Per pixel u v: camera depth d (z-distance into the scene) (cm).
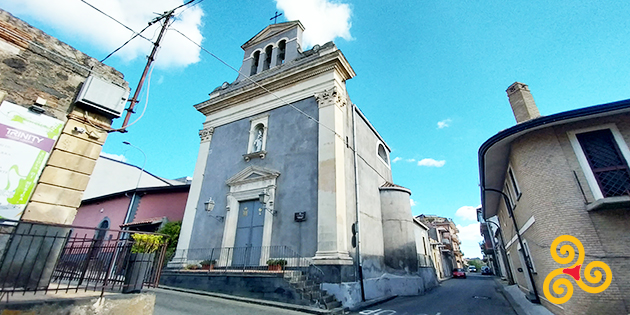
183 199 1764
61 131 578
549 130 776
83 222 2125
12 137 515
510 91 1082
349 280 1006
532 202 801
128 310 465
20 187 505
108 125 650
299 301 873
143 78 734
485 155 939
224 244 1257
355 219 1249
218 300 927
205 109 1792
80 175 584
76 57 636
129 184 2577
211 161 1588
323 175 1166
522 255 1115
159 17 763
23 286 434
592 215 661
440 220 6103
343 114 1376
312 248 1067
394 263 1438
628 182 651
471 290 1698
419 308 994
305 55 1548
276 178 1297
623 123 698
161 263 568
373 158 1730
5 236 470
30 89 555
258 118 1530
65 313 389
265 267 1112
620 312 581
